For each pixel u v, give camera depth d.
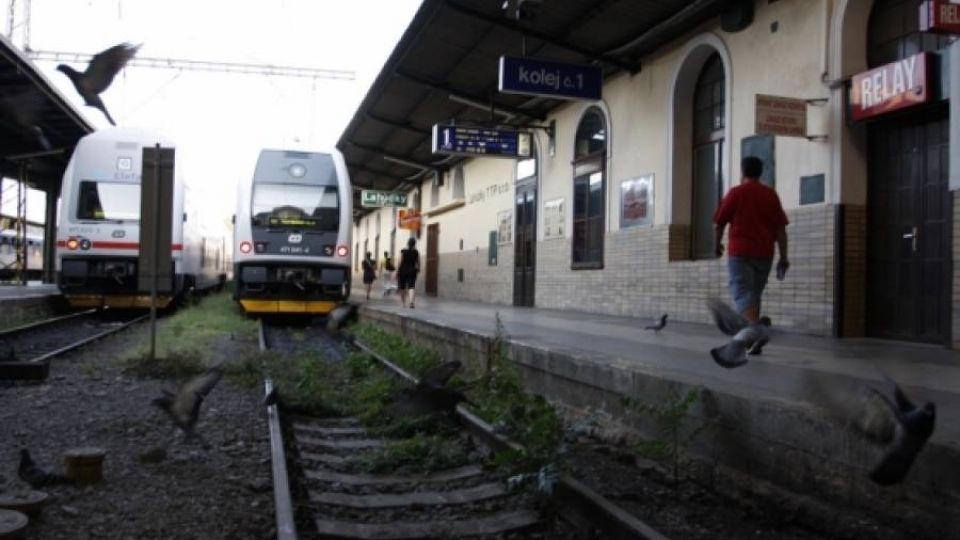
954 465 3.82
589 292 16.11
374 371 10.80
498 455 5.36
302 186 18.11
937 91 8.39
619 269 14.87
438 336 12.22
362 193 31.64
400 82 18.94
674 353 8.03
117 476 5.39
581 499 4.64
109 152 17.84
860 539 4.19
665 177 13.39
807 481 4.68
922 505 3.97
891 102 8.83
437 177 28.05
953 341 8.18
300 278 17.70
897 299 9.34
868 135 9.73
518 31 13.41
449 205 26.66
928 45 8.93
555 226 17.88
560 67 13.27
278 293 17.72
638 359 7.46
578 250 16.84
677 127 13.18
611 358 7.53
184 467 5.68
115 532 4.34
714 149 12.69
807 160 10.18
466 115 20.94
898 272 9.34
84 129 22.94
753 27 11.26
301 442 6.73
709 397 5.59
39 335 14.25
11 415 7.28
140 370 9.87
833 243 9.70
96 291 17.78
